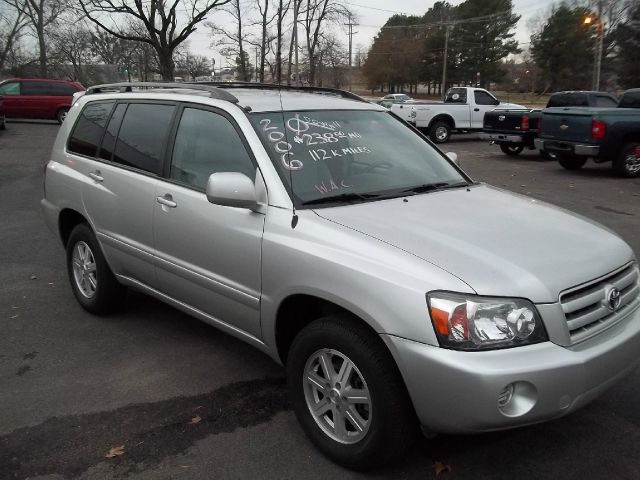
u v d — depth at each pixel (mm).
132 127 4398
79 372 3982
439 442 3160
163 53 28672
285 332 3295
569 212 3639
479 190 3881
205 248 3564
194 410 3510
